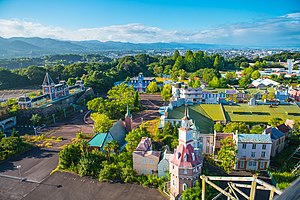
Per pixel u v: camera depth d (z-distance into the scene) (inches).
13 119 4448.8
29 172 2679.6
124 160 2684.5
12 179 2539.4
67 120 4714.6
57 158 3024.1
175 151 2282.2
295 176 2356.1
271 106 4298.7
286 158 2839.6
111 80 7751.0
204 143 3038.9
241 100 5674.2
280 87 6584.6
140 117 4763.8
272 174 2445.9
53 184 2423.7
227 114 3966.5
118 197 2190.0
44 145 3447.3
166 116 3693.4
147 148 2662.4
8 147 3085.6
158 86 7524.6
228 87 7263.8
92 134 3848.4
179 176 2011.6
